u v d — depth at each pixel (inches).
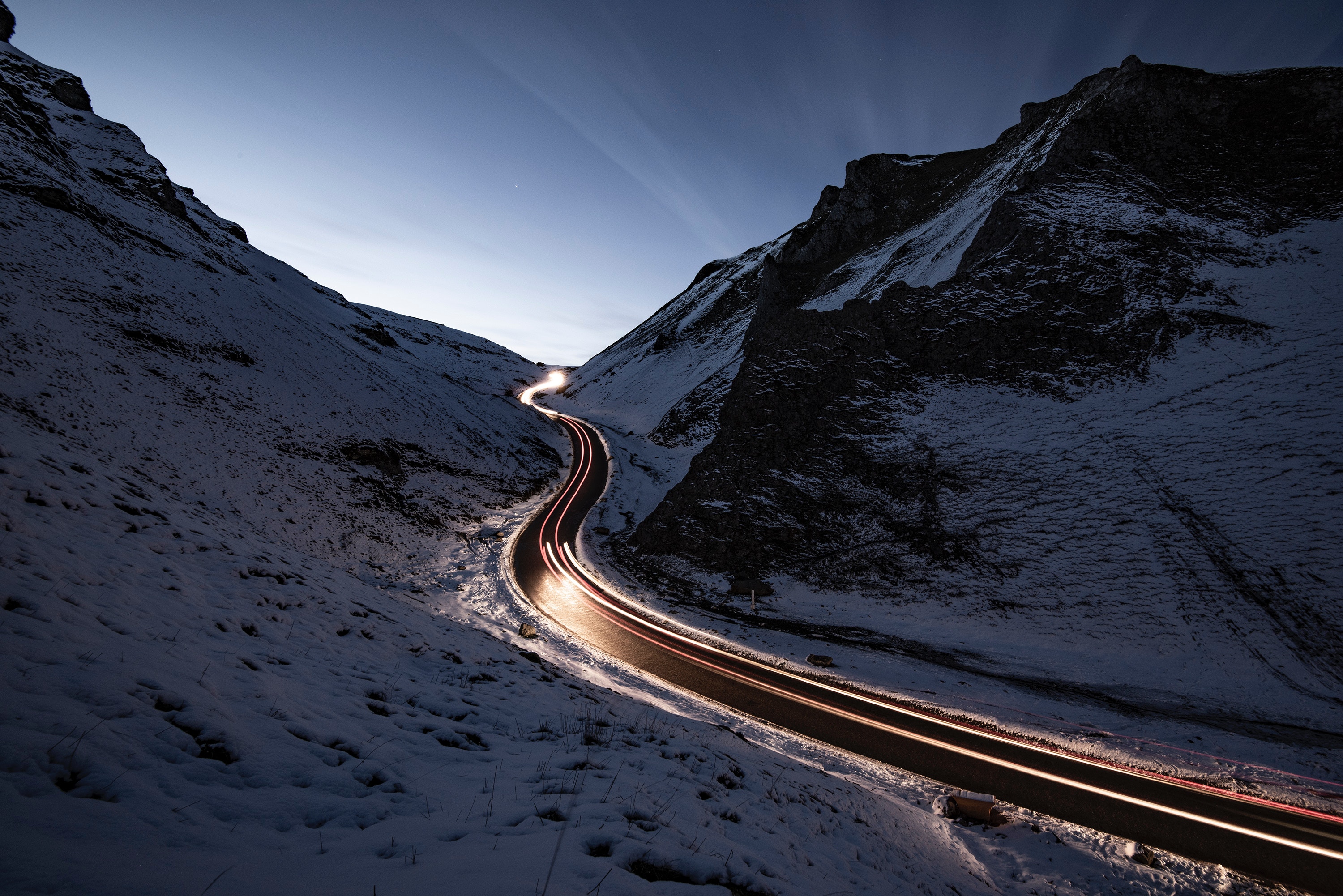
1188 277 1144.8
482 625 789.2
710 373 3041.3
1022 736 600.4
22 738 126.9
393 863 131.3
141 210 1683.1
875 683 728.3
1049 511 940.6
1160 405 995.3
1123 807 477.1
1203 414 948.0
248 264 2137.1
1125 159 1423.5
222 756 157.5
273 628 307.1
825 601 1003.3
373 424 1469.0
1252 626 725.9
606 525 1572.3
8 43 2010.3
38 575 223.8
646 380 3612.2
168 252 1517.0
